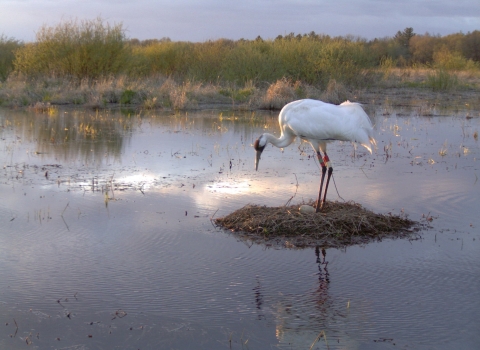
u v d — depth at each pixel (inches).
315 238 277.7
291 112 315.9
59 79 886.4
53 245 266.1
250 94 844.6
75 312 207.0
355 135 305.9
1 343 187.5
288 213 293.0
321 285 230.8
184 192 351.9
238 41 1116.5
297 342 190.5
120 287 226.2
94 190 353.4
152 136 542.3
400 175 398.6
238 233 284.7
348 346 188.1
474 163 438.0
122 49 935.7
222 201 333.7
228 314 207.8
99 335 192.9
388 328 199.0
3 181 368.5
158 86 877.2
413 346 187.9
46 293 220.2
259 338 192.9
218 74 978.1
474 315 207.3
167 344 188.4
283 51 973.2
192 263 249.8
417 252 263.4
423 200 338.0
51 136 527.8
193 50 1085.1
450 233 286.7
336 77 941.8
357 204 315.0
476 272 242.8
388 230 288.0
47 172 392.2
